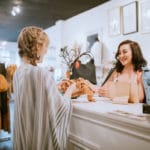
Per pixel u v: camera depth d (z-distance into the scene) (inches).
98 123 47.1
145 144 36.1
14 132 53.9
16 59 304.8
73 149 56.3
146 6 88.4
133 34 94.5
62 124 49.3
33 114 48.1
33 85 48.4
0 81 107.2
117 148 42.1
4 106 113.3
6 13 160.9
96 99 67.0
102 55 111.7
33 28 51.6
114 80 78.9
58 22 164.1
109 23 108.5
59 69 148.3
